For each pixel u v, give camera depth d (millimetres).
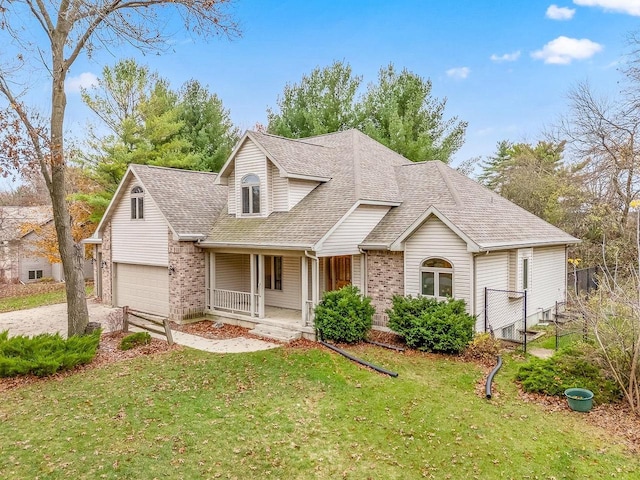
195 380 11039
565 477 6840
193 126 34438
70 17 13172
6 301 25797
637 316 8852
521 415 8961
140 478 6699
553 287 18766
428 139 29312
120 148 28328
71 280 14578
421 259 14555
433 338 12922
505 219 16859
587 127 22109
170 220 18125
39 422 8633
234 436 8055
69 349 12484
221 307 18219
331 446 7715
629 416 8836
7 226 33094
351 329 13828
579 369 10156
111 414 8969
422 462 7227
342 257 17812
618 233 22953
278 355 13125
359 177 17516
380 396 9930
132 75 29750
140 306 20516
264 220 17547
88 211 29594
